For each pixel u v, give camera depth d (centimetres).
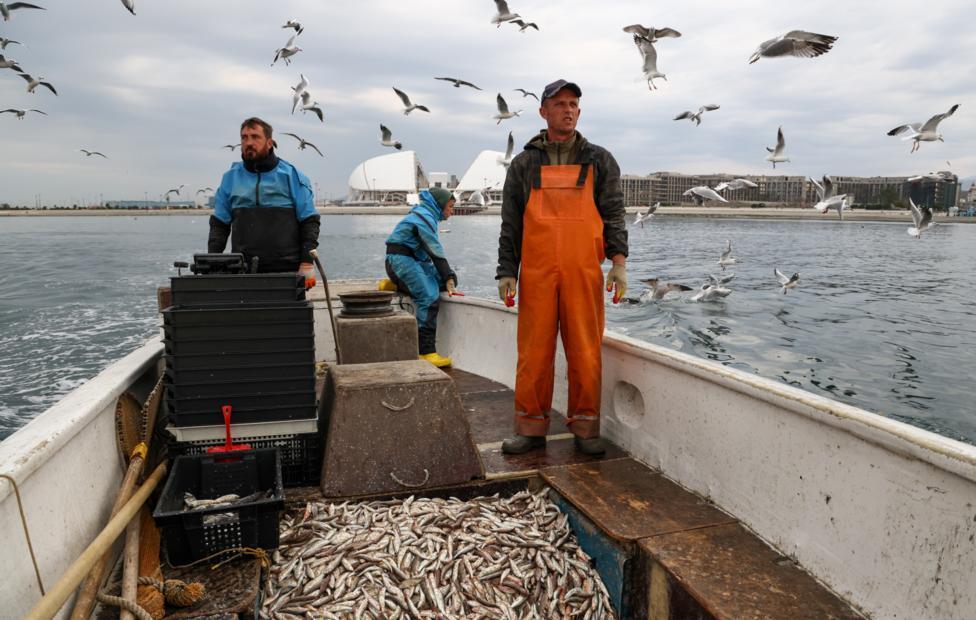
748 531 266
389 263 595
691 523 272
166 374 297
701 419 298
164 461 279
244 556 241
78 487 230
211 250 440
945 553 183
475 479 320
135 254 3603
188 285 288
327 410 326
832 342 1269
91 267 2833
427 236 590
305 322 294
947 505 182
